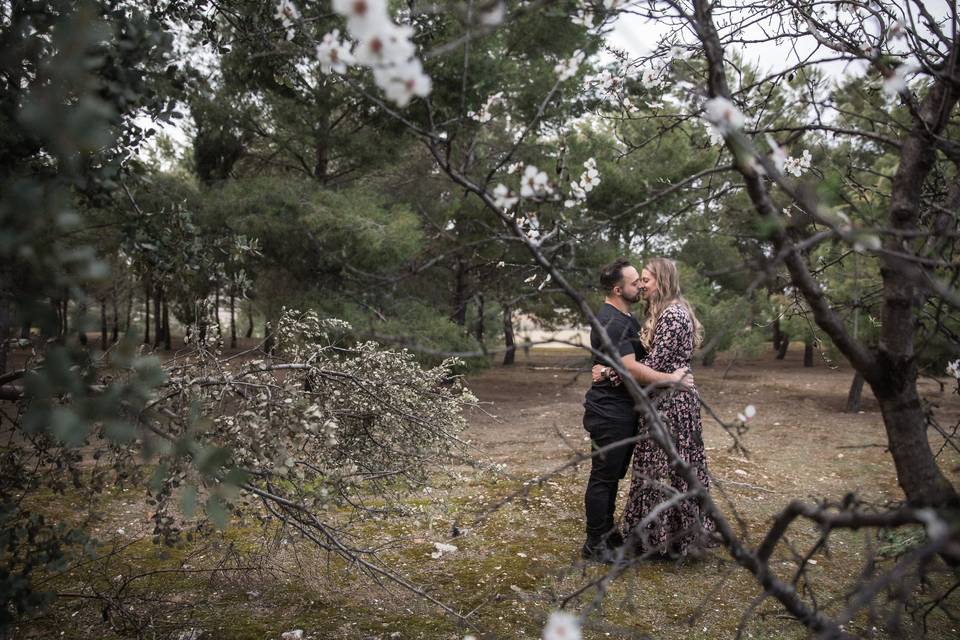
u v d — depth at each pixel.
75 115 0.79
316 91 7.27
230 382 2.07
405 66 0.98
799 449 5.61
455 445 2.72
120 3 1.66
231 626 2.30
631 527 2.97
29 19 1.33
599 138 7.80
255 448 1.91
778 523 1.16
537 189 1.35
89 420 0.97
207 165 8.73
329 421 2.00
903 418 1.44
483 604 2.48
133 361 1.05
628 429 2.89
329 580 2.70
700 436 2.87
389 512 2.58
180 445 1.10
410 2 1.13
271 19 2.23
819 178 1.82
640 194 7.70
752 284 1.09
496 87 6.39
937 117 1.40
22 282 1.04
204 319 2.26
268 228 6.59
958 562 1.29
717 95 1.33
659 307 3.05
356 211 6.98
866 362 1.42
